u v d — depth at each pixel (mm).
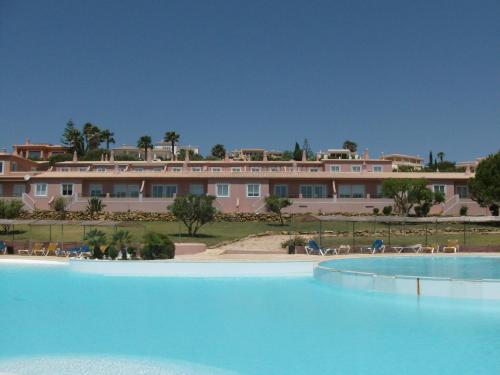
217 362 10594
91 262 24422
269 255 31781
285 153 112438
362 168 64125
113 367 10250
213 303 16906
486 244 36219
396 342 12070
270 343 12055
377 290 18656
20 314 15188
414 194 46750
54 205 51656
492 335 12680
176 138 119125
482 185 47781
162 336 12688
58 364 10445
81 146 118438
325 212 51781
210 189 54469
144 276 23422
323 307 16188
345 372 9914
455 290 17281
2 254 32438
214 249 35250
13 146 116688
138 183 55719
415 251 34250
